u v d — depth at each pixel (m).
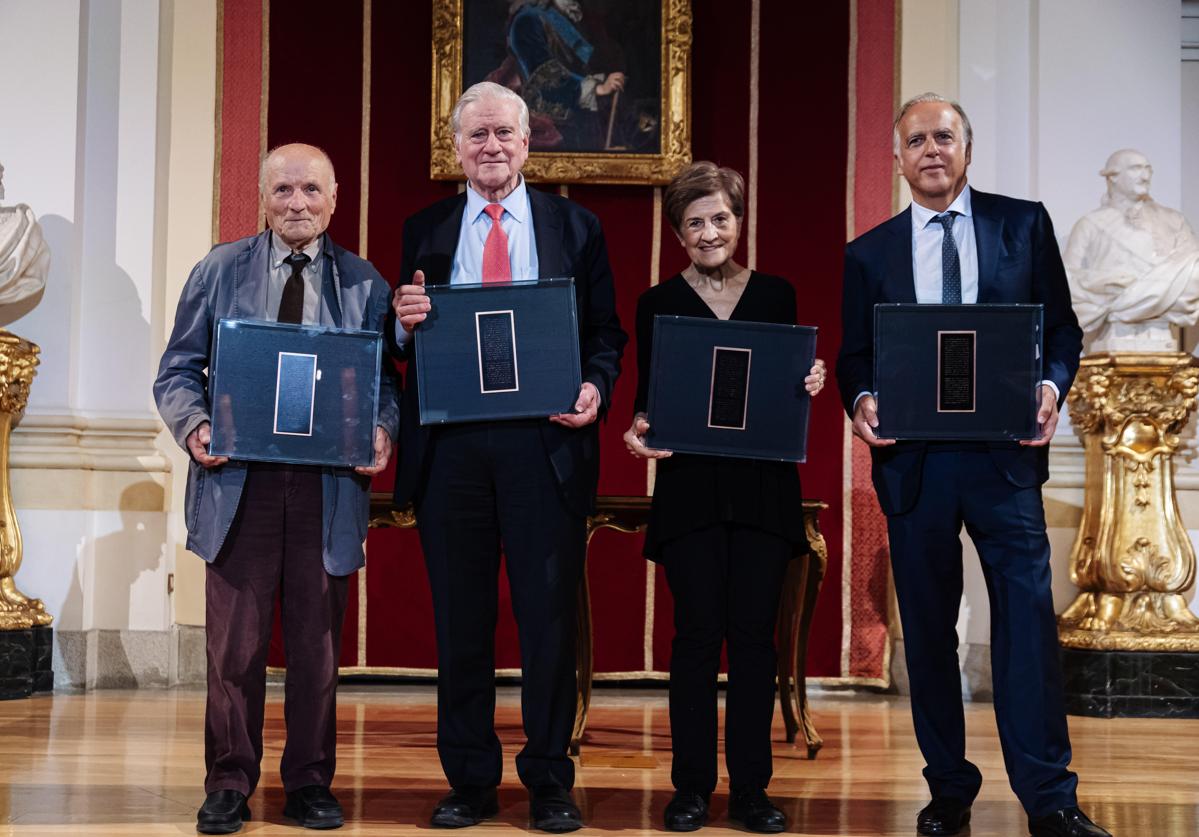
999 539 2.82
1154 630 4.98
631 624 5.69
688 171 3.11
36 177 5.44
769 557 2.97
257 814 2.95
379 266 5.75
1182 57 6.09
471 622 2.92
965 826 2.90
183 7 5.85
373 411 2.85
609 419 5.71
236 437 2.77
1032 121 5.61
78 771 3.48
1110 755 4.01
